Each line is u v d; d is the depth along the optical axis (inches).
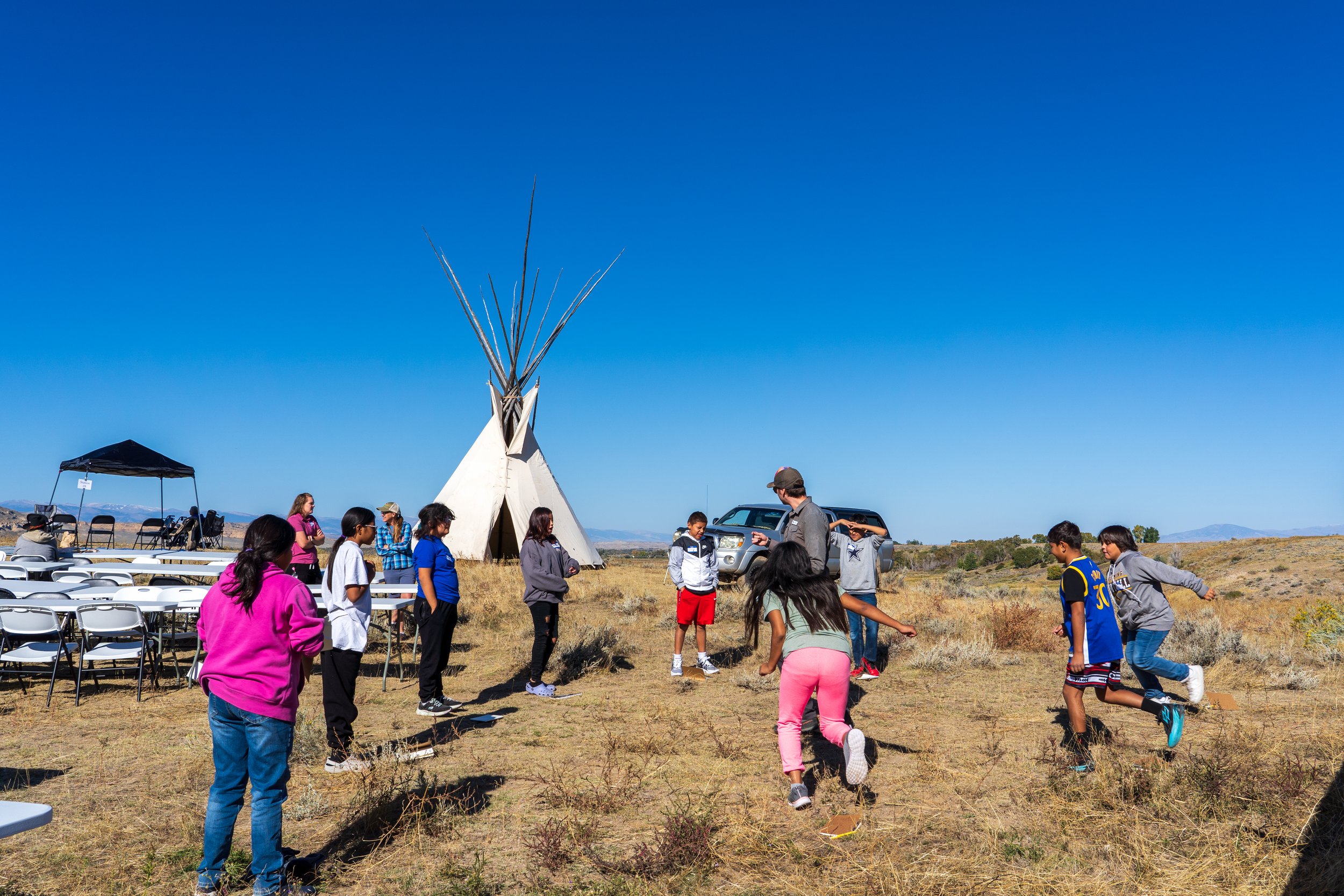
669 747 243.1
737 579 723.4
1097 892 146.8
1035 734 256.7
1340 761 214.7
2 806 109.3
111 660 316.2
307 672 152.5
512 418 1017.5
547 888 149.4
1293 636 477.7
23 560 494.6
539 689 317.1
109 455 937.5
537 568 321.1
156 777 213.2
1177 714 211.8
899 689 330.6
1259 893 144.1
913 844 170.1
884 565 808.9
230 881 150.6
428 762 227.6
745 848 166.6
